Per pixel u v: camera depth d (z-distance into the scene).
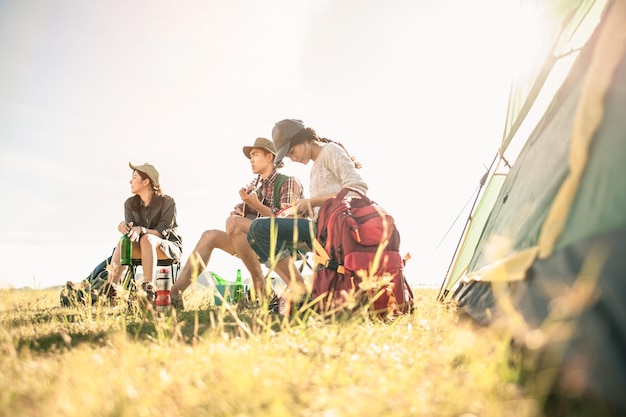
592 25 2.76
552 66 3.22
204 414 1.25
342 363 1.66
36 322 3.12
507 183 3.32
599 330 1.23
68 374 1.54
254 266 4.39
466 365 1.57
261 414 1.19
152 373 1.60
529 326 1.54
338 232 3.14
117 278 4.95
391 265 3.09
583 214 1.59
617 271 1.30
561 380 1.22
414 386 1.37
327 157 3.83
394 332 2.29
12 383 1.52
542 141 2.58
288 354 1.79
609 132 1.61
